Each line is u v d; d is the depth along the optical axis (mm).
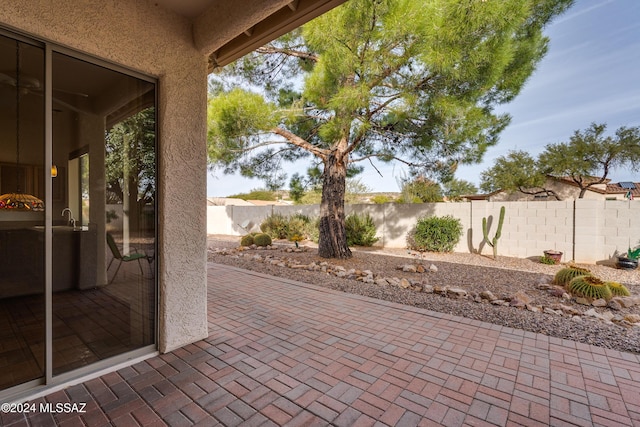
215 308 4633
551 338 3623
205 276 3492
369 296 5371
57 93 2557
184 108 3197
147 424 2141
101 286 2928
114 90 2859
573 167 15250
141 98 3014
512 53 6406
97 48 2598
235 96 7016
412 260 9039
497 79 6379
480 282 6633
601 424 2176
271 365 2951
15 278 2592
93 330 2842
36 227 2566
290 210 14773
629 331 3863
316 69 6930
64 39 2441
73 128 2707
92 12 2559
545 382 2703
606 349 3355
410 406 2369
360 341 3500
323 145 9742
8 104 2480
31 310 2574
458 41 5254
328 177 9188
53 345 2594
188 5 3010
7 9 2160
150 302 3172
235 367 2906
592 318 4371
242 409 2311
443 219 10516
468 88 6234
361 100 6355
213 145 8078
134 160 3051
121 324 3006
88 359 2789
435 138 7543
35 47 2418
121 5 2732
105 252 2973
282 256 9633
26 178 2557
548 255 8734
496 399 2459
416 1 5324
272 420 2195
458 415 2268
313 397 2467
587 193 18094
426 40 5367
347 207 12758
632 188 21875
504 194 20203
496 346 3402
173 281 3186
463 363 3027
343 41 5938
